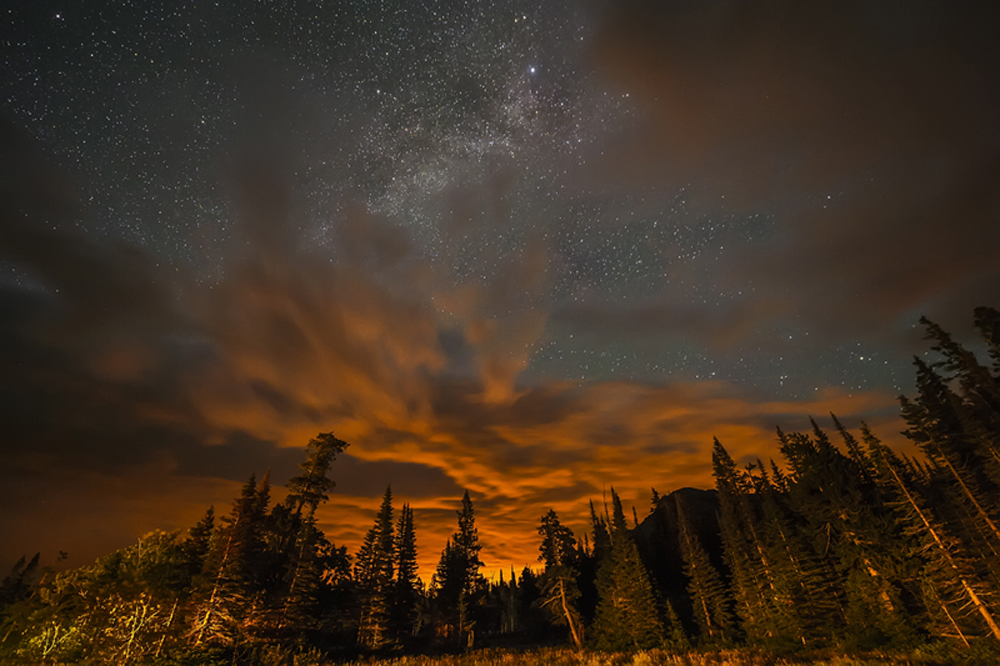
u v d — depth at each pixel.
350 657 49.59
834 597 44.09
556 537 64.81
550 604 56.00
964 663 23.92
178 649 28.25
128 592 24.30
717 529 79.00
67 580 31.06
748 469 74.38
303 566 44.03
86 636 22.75
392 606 66.12
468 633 70.69
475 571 87.06
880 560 38.53
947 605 32.97
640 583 52.34
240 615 37.59
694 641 50.97
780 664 25.70
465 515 93.38
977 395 47.56
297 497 45.72
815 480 48.62
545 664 29.08
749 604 47.22
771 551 47.00
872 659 25.89
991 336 46.97
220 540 38.16
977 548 34.69
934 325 51.16
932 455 38.19
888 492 44.88
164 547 36.97
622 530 59.44
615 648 49.50
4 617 30.69
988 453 36.91
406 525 78.12
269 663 32.53
